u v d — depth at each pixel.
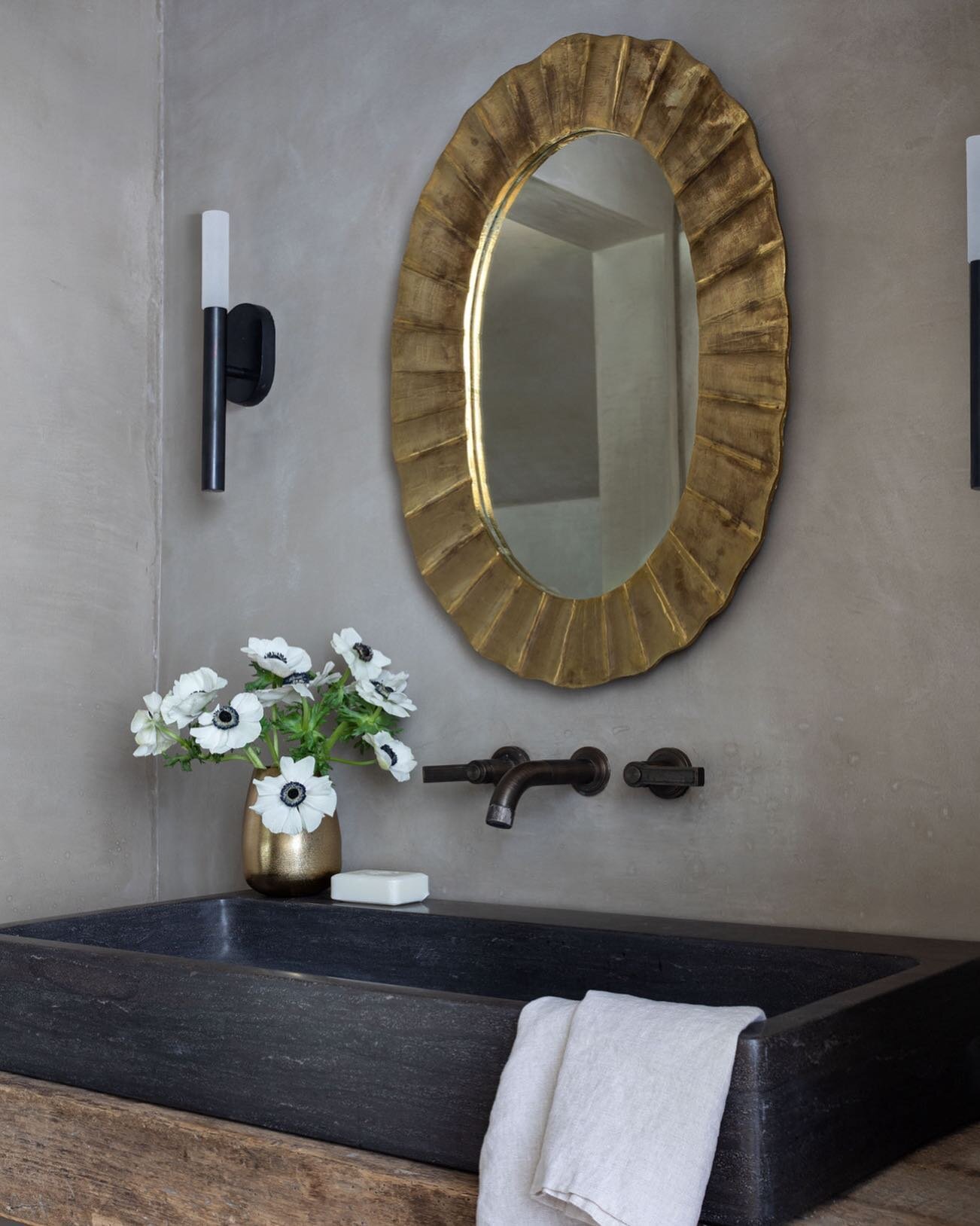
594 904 1.60
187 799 2.07
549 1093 0.93
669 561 1.54
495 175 1.74
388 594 1.86
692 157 1.54
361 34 1.95
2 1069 1.34
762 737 1.48
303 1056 1.11
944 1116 1.10
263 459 2.03
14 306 1.96
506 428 1.71
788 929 1.42
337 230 1.96
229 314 2.04
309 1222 1.04
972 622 1.34
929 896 1.35
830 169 1.46
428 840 1.78
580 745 1.63
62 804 1.98
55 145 2.04
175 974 1.20
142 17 2.21
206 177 2.14
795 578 1.46
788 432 1.47
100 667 2.05
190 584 2.11
